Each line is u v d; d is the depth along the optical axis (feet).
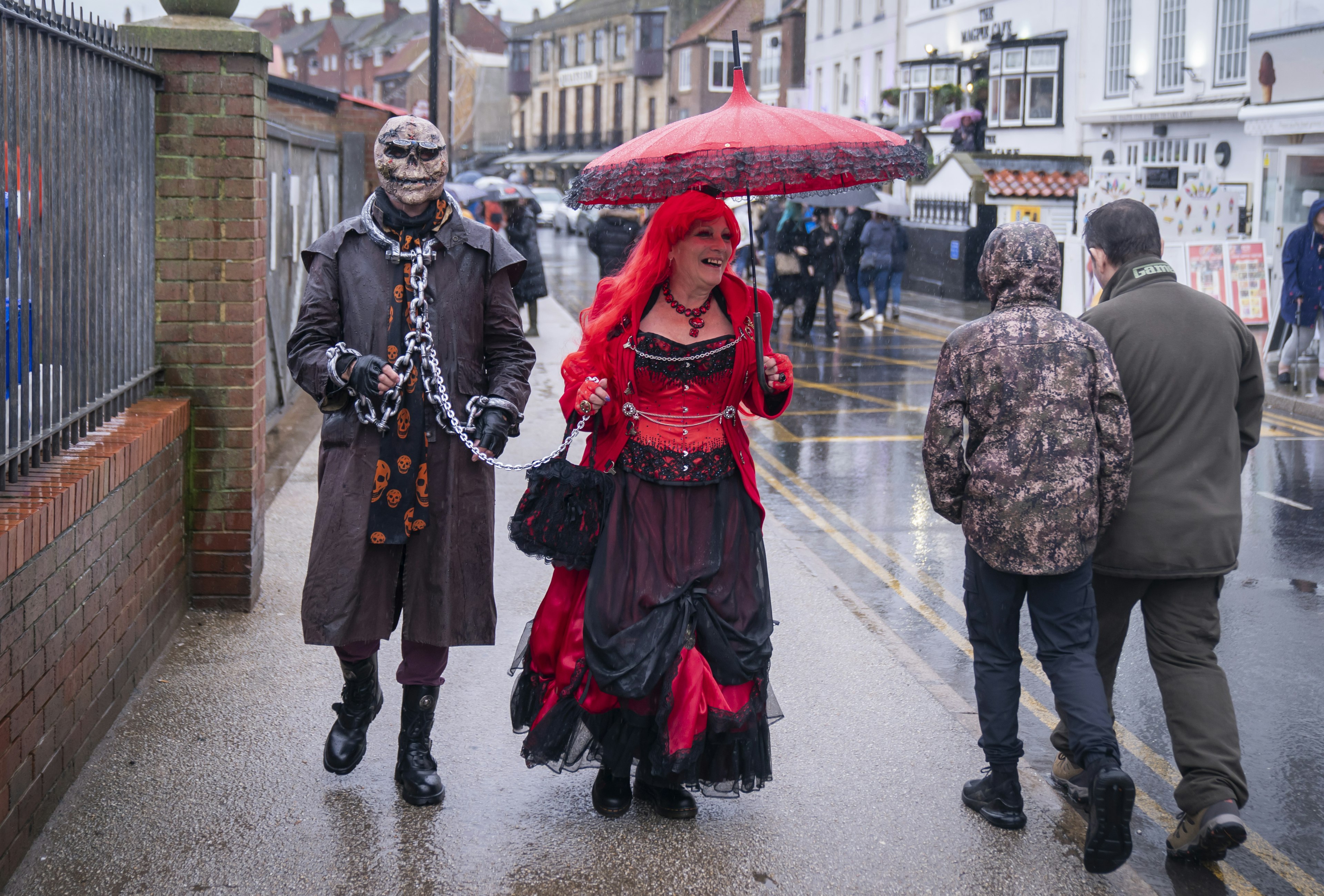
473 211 66.28
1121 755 13.91
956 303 74.59
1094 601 11.50
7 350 10.92
